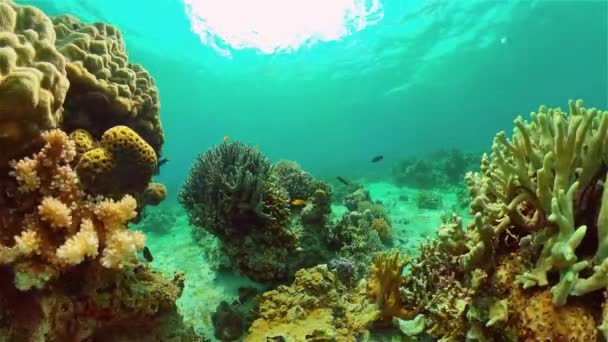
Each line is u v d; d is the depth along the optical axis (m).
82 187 3.04
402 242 7.80
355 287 4.55
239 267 5.11
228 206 4.90
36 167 2.67
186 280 5.64
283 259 5.02
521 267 2.73
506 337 2.65
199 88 41.72
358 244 5.82
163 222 10.98
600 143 2.56
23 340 2.45
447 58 34.50
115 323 2.97
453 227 3.26
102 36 4.67
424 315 3.56
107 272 2.82
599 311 2.30
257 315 4.09
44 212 2.52
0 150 2.64
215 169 5.17
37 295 2.54
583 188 2.66
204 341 3.86
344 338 3.51
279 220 5.06
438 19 25.47
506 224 2.84
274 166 6.91
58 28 4.25
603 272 2.18
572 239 2.29
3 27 3.05
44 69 2.83
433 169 16.92
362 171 27.69
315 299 3.91
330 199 5.84
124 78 4.32
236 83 41.03
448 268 3.34
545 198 2.60
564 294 2.30
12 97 2.44
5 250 2.37
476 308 2.81
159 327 3.20
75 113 3.79
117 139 3.26
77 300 2.72
